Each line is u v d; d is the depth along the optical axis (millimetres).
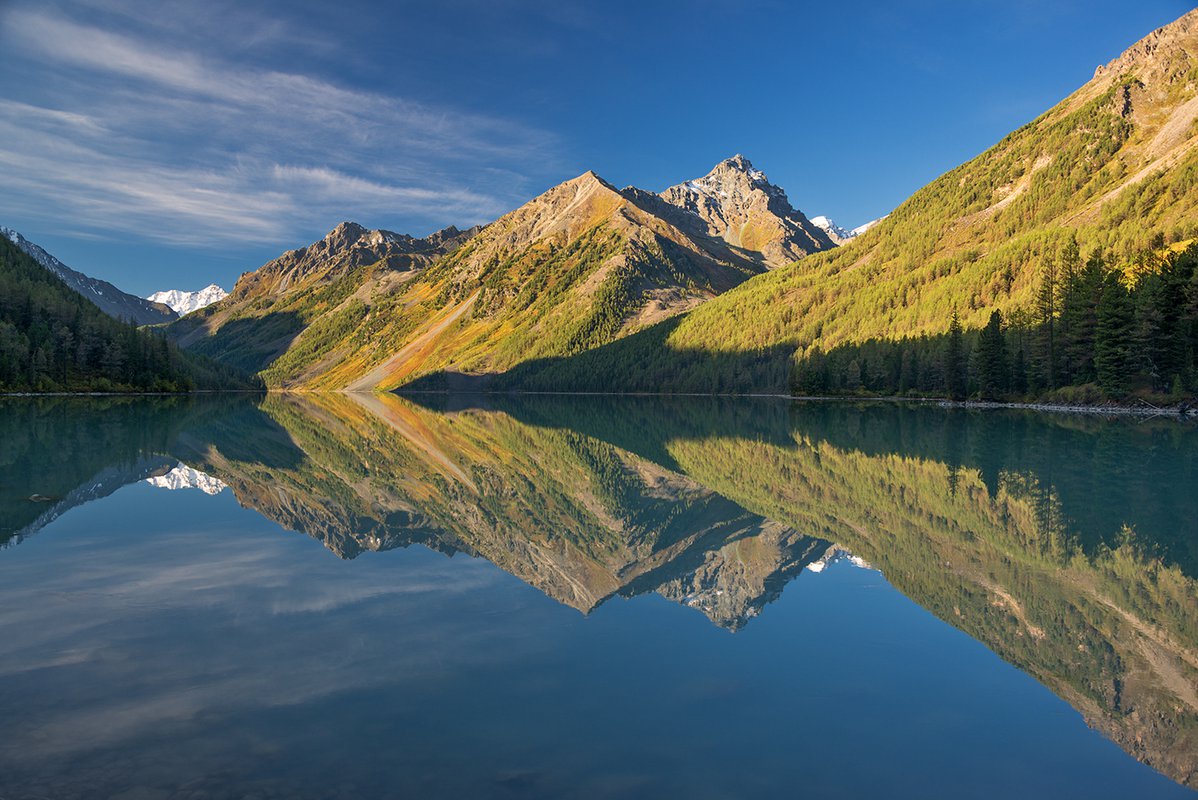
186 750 9023
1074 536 25203
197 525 24203
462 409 160500
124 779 8289
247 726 9727
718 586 18672
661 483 41469
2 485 31641
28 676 11320
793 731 10148
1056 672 12750
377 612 15297
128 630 13711
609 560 22406
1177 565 21141
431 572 19031
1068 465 43781
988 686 12062
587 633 14164
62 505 27453
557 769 8812
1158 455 47875
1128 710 11281
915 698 11484
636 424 98750
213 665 11977
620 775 8742
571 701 10875
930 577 19734
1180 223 163500
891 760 9406
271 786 8211
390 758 8969
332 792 8133
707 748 9547
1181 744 10117
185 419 84688
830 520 29359
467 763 8898
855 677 12289
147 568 18609
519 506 33781
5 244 186500
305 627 14148
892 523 28188
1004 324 144625
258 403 157875
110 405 111375
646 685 11594
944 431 72688
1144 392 96312
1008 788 8891
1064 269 126812
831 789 8617
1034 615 16188
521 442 70250
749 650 13461
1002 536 25453
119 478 34719
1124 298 97375
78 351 153875
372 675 11688
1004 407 116500
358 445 63500
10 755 8750
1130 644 14328
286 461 47812
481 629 14297
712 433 78000
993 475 40281
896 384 164250
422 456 55875
